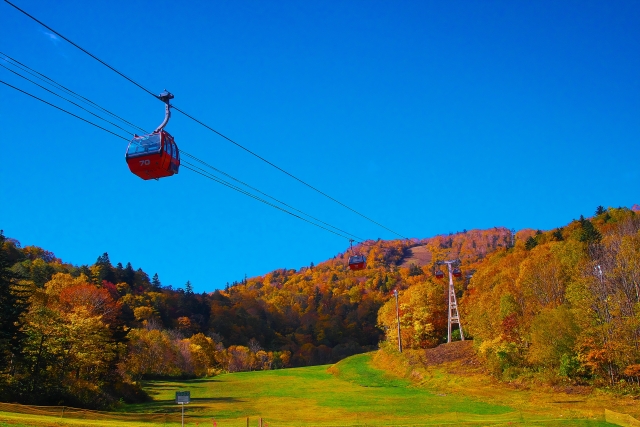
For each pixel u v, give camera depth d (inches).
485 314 3021.7
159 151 1007.6
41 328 2208.4
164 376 4158.5
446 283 5369.1
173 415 1985.7
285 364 6328.7
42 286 4153.5
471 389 2459.4
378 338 7204.7
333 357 6560.0
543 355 2345.0
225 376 4222.4
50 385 2074.3
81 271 6333.7
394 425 1577.3
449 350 3442.4
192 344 4913.9
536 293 2751.0
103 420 1625.2
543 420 1600.6
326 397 2615.7
